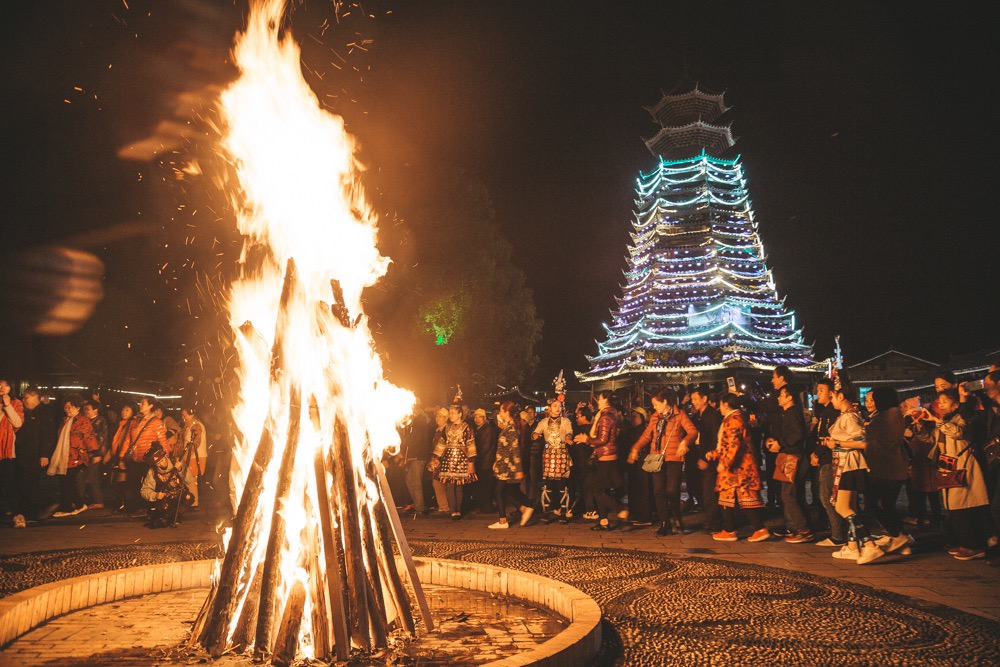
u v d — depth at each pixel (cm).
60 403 1959
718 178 4791
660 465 1024
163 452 1133
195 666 436
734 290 4462
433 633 514
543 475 1194
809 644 477
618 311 4903
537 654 403
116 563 802
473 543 954
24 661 440
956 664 434
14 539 1006
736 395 990
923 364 4438
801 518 952
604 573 741
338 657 443
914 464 945
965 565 770
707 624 531
